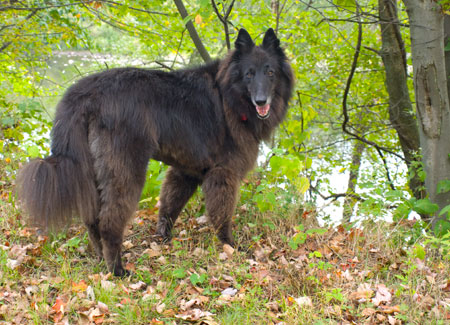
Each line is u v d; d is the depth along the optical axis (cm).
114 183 383
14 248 411
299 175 610
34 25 716
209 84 445
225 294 371
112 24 747
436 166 539
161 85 420
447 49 571
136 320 327
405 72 821
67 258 418
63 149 372
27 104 641
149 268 419
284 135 876
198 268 421
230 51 456
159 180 532
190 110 429
